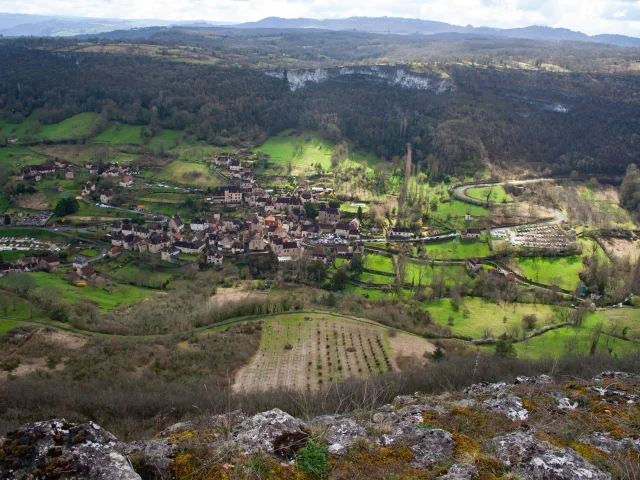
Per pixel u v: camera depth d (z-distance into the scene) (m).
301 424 15.26
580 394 19.19
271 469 12.40
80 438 12.25
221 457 12.68
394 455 13.54
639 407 17.84
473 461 13.06
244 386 56.56
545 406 17.88
